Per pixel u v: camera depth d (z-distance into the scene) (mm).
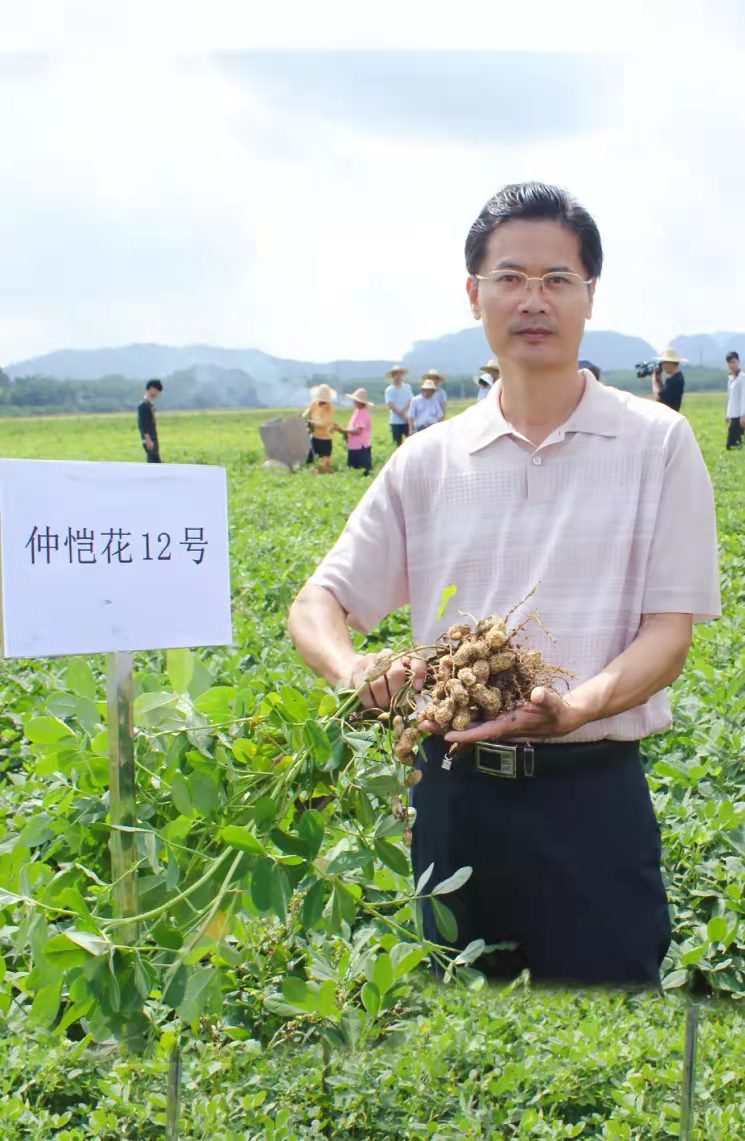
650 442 2521
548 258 2457
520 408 2557
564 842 2488
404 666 2338
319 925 2244
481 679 2281
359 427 22516
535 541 2539
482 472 2578
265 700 2379
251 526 12469
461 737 2270
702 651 6207
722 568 9180
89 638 2152
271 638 7047
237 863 2074
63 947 1981
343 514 13773
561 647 2514
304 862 2129
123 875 2156
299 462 23703
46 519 2123
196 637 2268
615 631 2514
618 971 2537
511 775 2455
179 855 2271
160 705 2381
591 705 2346
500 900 2559
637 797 2578
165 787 2418
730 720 4961
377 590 2773
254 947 3293
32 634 2102
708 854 4180
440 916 2289
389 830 2262
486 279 2520
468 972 2320
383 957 2252
